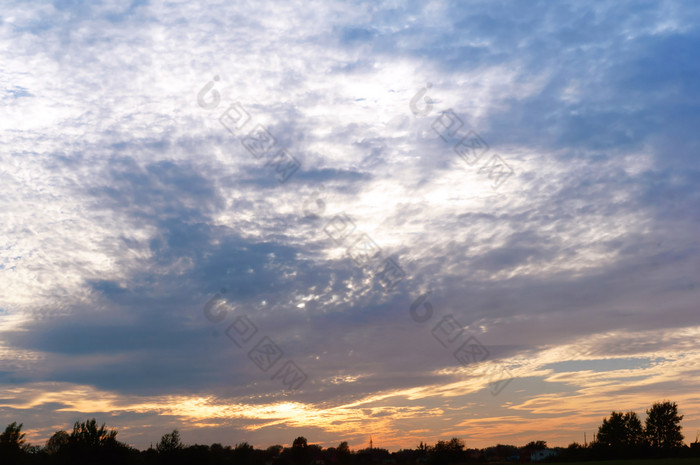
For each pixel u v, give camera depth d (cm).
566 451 8388
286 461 7012
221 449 6831
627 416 8581
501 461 8469
